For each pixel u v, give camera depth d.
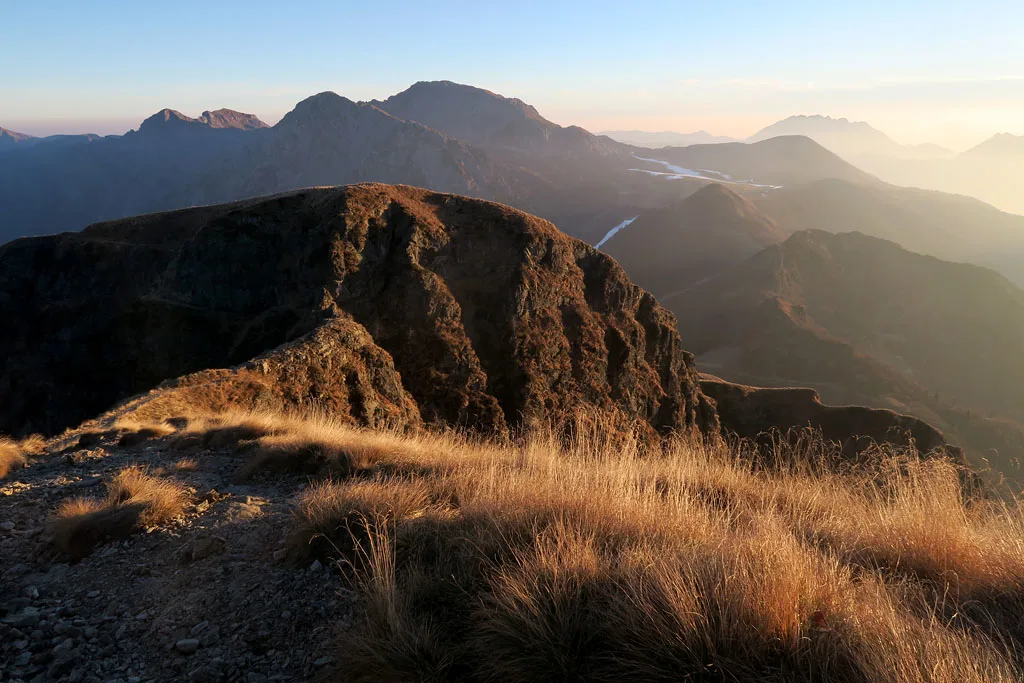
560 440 7.54
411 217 66.69
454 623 3.40
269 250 69.25
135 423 11.68
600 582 3.40
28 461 8.79
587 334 69.50
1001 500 4.80
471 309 64.56
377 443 8.46
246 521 5.50
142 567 4.90
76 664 3.73
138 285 84.38
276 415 13.04
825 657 2.71
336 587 4.17
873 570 4.10
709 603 3.01
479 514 4.52
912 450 5.93
